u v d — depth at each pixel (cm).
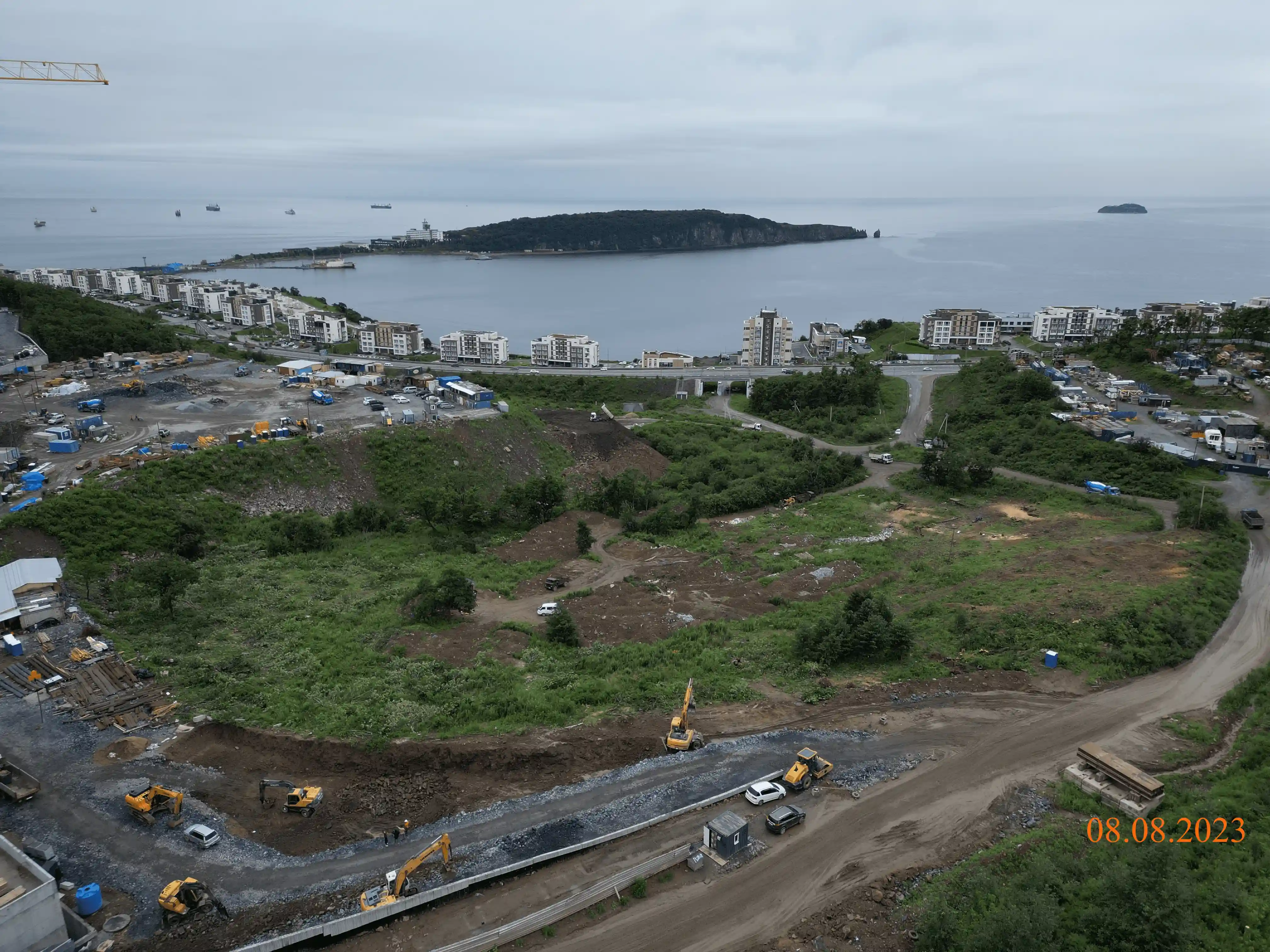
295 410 12838
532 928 3706
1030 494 11488
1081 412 13912
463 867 4025
